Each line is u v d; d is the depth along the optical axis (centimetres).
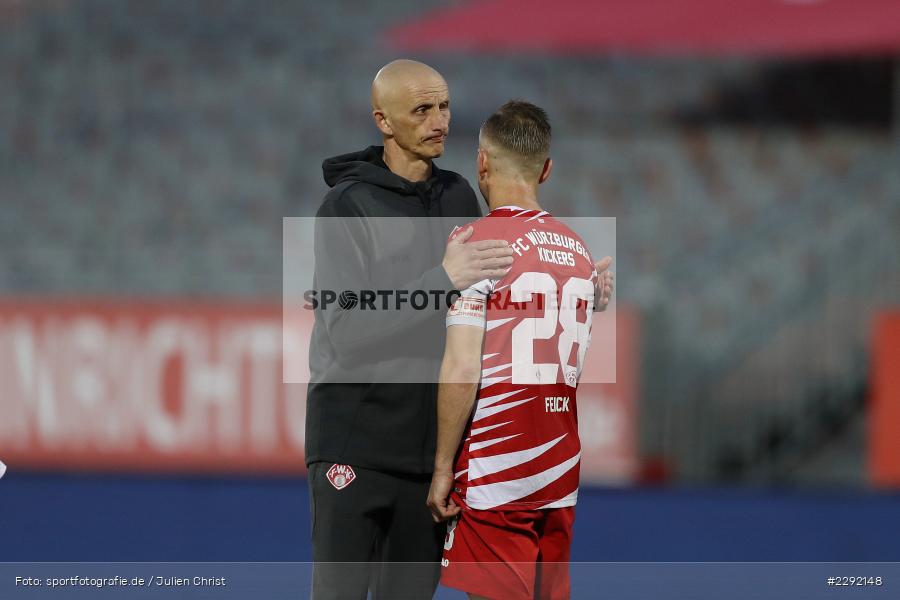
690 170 3838
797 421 2541
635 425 2302
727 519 2086
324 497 1060
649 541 1917
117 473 2403
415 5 4706
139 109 4375
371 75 4441
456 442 976
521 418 973
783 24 3086
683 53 4088
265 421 2375
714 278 3012
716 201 3694
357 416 1050
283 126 4250
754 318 2795
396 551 1084
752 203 3666
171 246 3794
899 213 3103
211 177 4069
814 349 2641
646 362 2417
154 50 4591
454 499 1000
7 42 4638
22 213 3966
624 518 2084
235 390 2381
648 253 3384
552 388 990
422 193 1068
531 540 992
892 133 3916
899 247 2923
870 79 4069
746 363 2628
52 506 2141
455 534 1002
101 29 4678
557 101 4234
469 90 4300
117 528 1975
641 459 2402
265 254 3194
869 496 2264
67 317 2423
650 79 4284
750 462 2477
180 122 4297
